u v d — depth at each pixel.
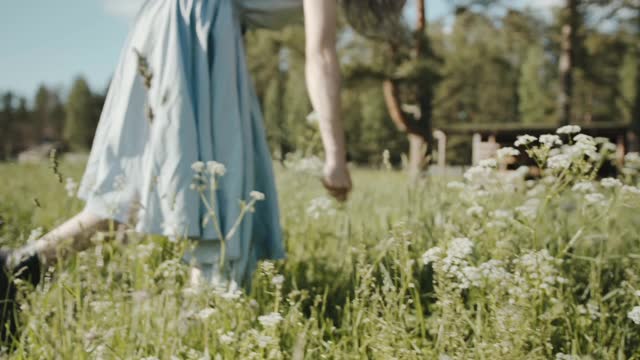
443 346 1.74
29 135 57.12
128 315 1.86
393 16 2.65
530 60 41.12
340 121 2.31
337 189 2.29
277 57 22.66
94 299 1.93
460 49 23.73
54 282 2.03
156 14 2.40
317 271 2.64
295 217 3.23
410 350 1.74
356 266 2.08
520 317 1.72
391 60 17.50
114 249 2.28
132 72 2.37
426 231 2.59
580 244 2.53
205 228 2.25
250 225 2.33
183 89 2.31
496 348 1.66
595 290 2.15
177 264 1.97
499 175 2.50
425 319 2.07
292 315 1.83
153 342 1.76
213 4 2.42
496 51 24.12
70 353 1.65
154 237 2.53
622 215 2.58
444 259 1.79
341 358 1.78
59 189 4.49
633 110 32.47
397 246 1.98
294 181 3.51
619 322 2.00
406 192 3.04
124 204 2.26
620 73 35.38
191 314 1.80
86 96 59.44
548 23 21.53
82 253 2.03
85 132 58.97
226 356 1.71
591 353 1.86
